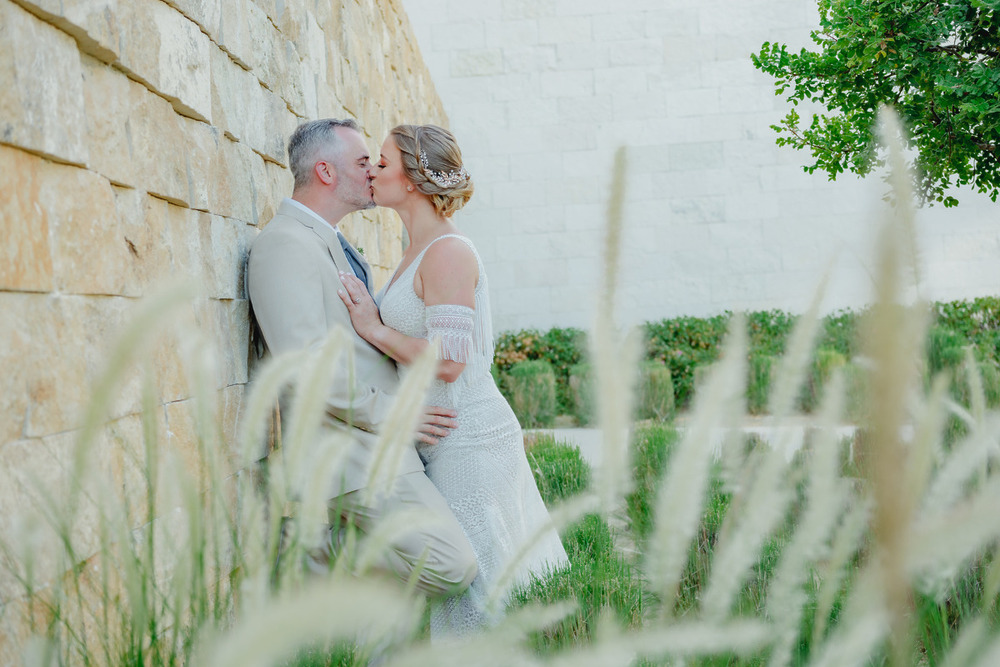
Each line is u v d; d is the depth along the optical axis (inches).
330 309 94.0
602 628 30.4
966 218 356.5
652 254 386.6
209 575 69.7
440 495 91.0
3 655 45.1
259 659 19.1
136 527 63.5
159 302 34.1
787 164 384.2
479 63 401.7
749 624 30.9
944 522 24.5
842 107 221.5
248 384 97.7
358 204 102.4
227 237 94.9
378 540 41.4
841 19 204.8
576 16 397.1
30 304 53.1
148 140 74.0
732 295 381.7
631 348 34.5
